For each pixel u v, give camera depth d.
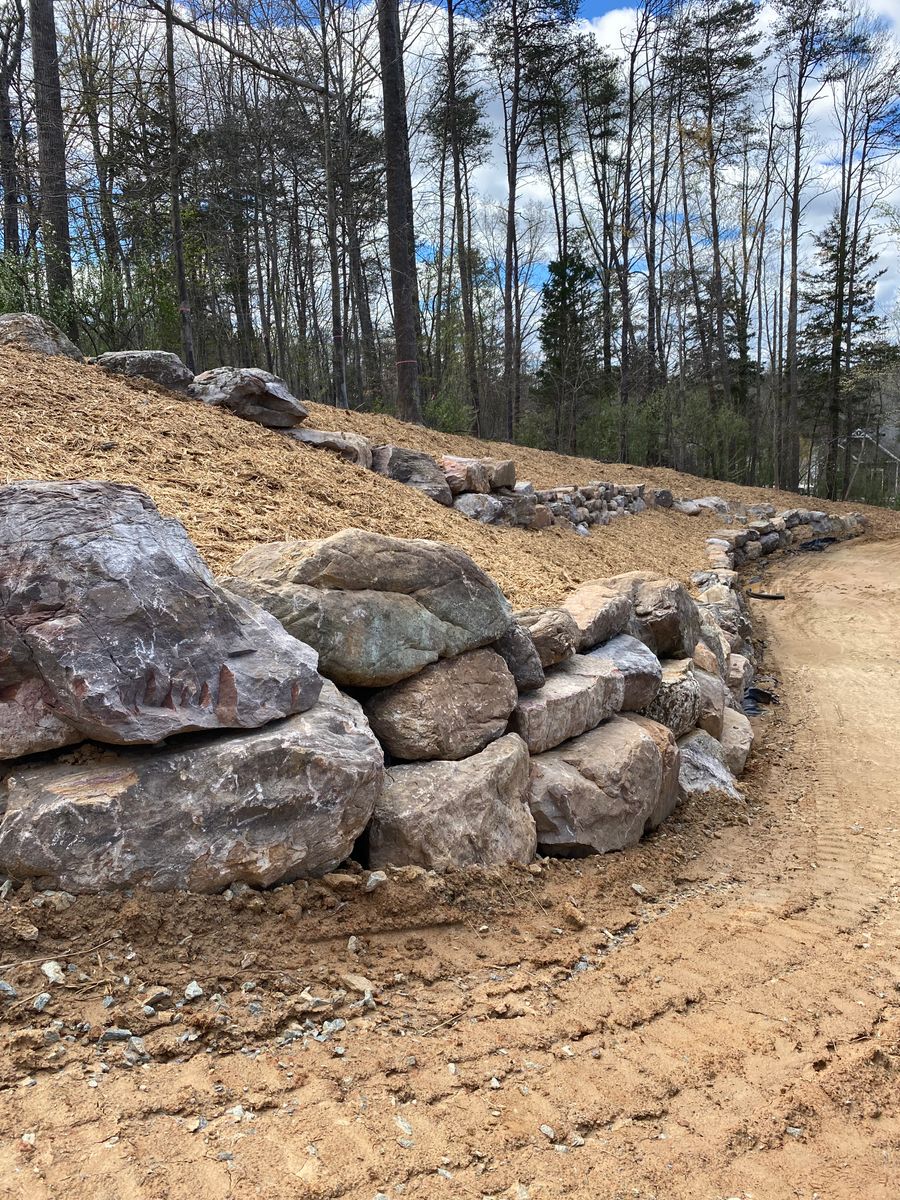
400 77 14.68
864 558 21.05
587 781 4.90
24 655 2.95
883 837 6.07
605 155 28.75
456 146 22.81
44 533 3.04
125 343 11.95
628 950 3.82
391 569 4.34
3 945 2.67
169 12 9.86
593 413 29.97
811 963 3.86
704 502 21.61
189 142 12.36
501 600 4.94
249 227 18.36
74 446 5.82
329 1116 2.38
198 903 3.01
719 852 5.51
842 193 32.25
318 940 3.21
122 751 3.13
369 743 3.66
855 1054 3.07
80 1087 2.30
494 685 4.71
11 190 12.95
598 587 7.34
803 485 48.12
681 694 6.91
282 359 19.62
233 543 5.20
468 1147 2.36
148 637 3.11
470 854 3.99
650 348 30.56
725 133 30.25
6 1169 1.97
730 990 3.53
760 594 17.28
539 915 3.95
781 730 9.47
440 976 3.27
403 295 15.37
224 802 3.10
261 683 3.41
